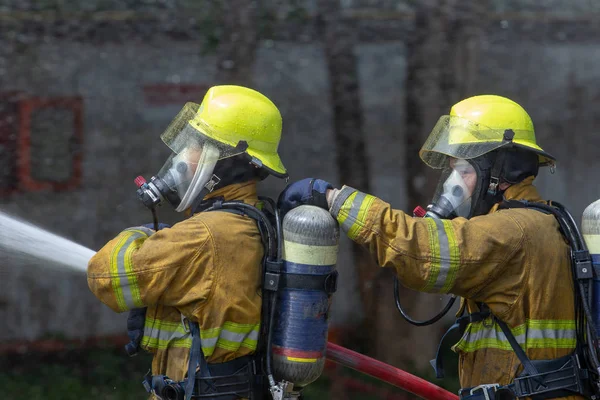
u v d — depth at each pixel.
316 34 13.47
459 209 4.89
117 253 4.47
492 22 15.27
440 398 5.23
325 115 15.34
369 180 13.38
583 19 16.20
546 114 17.33
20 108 14.00
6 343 14.38
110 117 14.56
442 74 12.04
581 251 4.61
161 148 14.92
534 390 4.53
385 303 13.29
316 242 4.57
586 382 4.59
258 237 4.63
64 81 14.20
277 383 4.54
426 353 13.11
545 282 4.56
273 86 15.09
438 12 12.00
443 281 4.50
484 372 4.72
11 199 14.05
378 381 13.45
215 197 4.79
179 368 4.61
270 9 12.66
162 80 14.60
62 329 14.77
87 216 14.55
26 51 13.83
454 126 4.95
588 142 17.67
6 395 13.20
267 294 4.59
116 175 14.70
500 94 16.41
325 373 13.96
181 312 4.56
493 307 4.61
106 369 14.09
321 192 4.75
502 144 4.82
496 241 4.50
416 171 12.47
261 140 4.79
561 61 16.80
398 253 4.46
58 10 13.56
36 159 14.16
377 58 15.91
